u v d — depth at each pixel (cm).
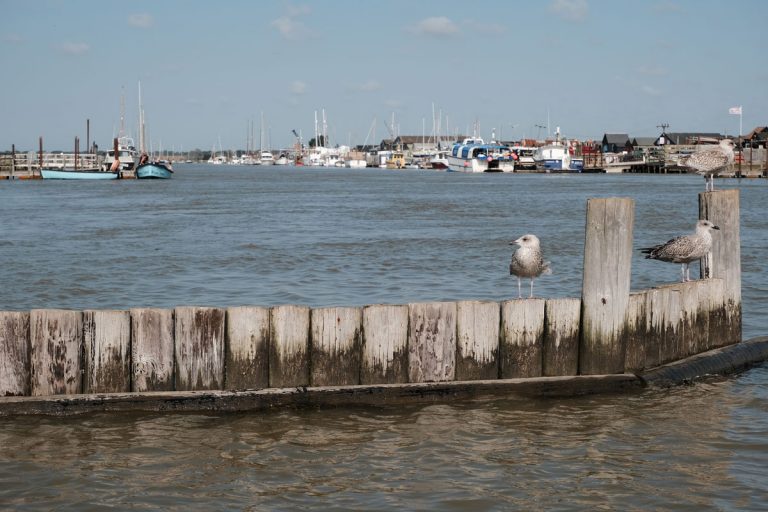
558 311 1161
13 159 9850
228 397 1074
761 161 11806
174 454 962
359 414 1090
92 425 1035
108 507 834
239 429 1035
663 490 875
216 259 2533
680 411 1111
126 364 1070
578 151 17200
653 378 1195
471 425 1058
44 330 1047
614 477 906
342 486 884
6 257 2544
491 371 1150
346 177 13088
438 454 970
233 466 933
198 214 4534
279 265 2409
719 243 1330
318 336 1099
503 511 829
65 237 3175
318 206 5309
